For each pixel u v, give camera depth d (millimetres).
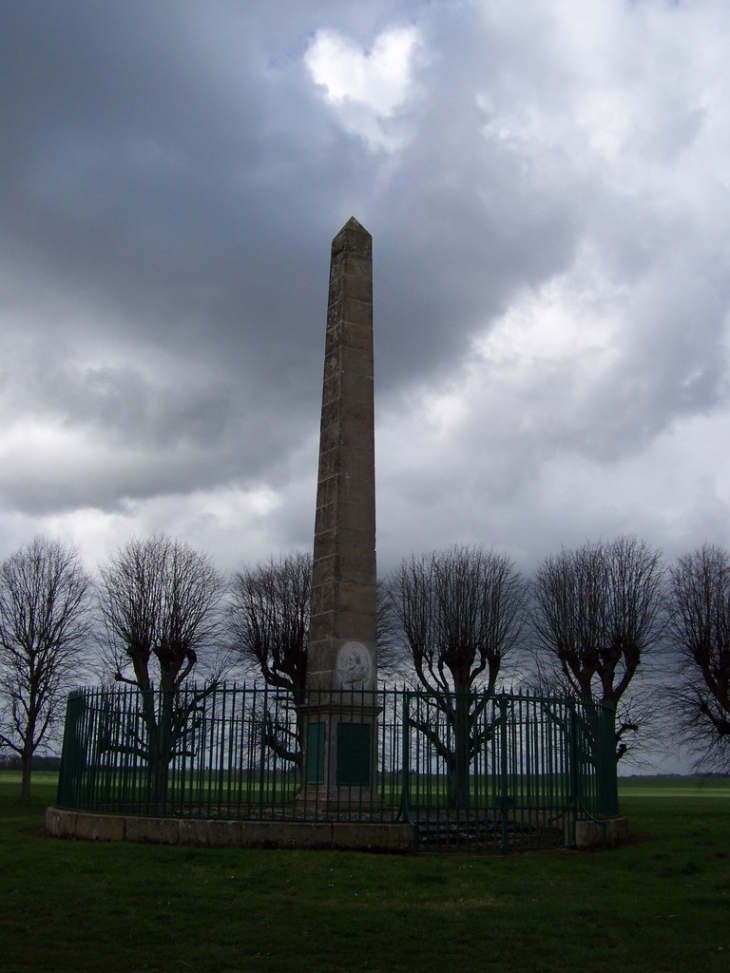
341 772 21719
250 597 47188
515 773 20641
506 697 20266
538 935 12664
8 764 83000
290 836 18062
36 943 11688
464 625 42594
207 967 10914
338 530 23422
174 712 19922
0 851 17359
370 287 25312
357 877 15555
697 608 44250
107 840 18969
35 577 50312
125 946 11695
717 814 33625
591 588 43719
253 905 13656
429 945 12070
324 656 22922
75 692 22562
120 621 45969
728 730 43688
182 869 15812
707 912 14078
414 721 19891
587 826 20312
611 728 23391
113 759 20453
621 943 12414
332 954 11594
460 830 20406
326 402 24828
